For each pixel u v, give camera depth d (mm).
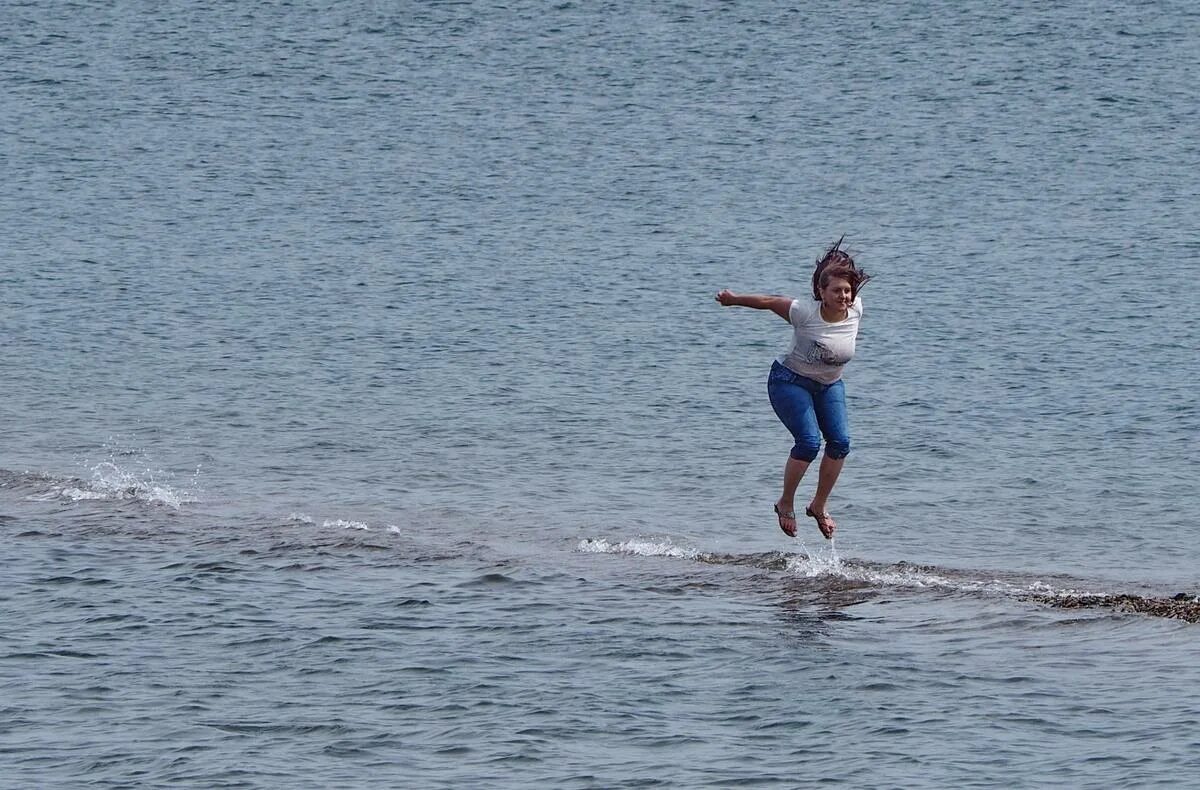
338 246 155125
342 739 41000
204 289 134125
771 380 54156
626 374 106562
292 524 68250
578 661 48125
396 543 64562
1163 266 146250
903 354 112500
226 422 91938
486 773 38594
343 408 95938
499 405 97250
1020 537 69375
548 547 65250
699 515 73000
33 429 89250
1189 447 87125
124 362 107688
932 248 156375
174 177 189875
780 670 47094
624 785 37781
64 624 52062
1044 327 121188
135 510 70688
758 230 166750
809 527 70938
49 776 38406
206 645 49719
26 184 183000
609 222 170000
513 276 142375
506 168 199000
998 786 37531
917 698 44312
